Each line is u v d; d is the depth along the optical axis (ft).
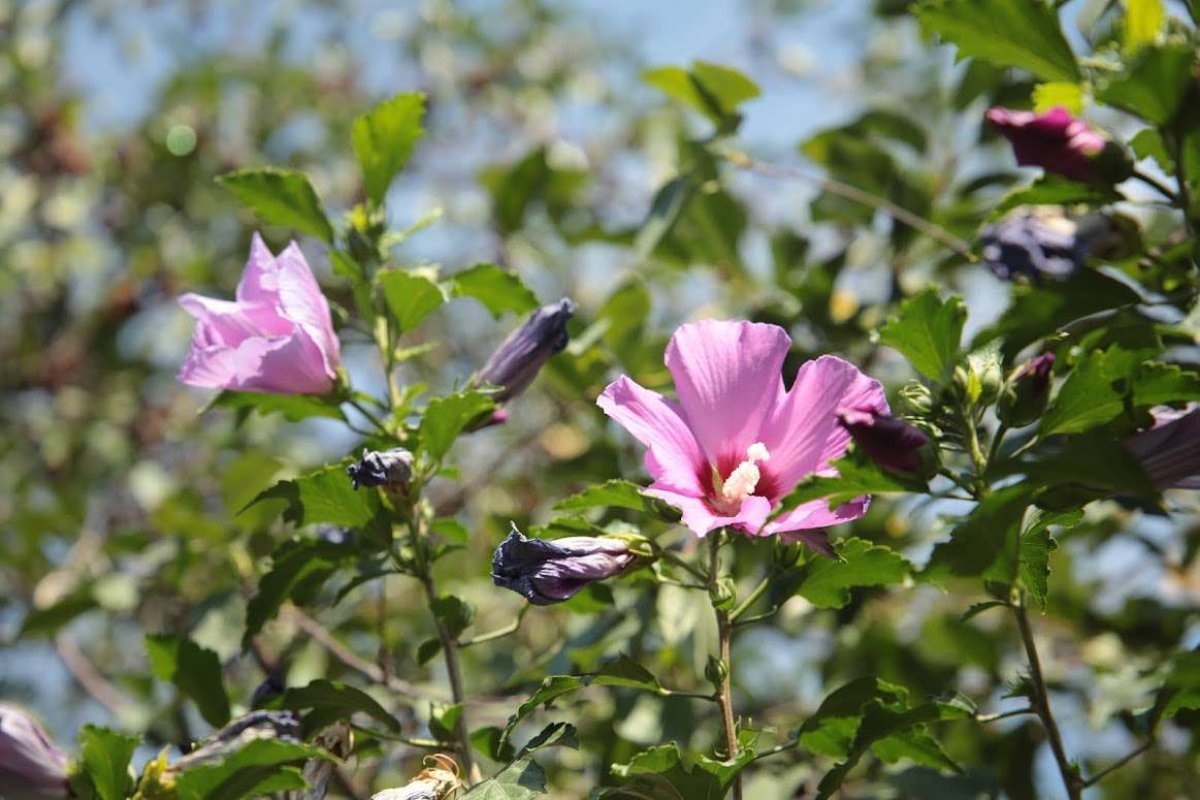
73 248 46.70
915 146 29.71
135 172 47.16
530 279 37.99
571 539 15.66
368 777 26.25
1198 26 18.03
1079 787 15.93
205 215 46.06
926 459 14.44
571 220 32.73
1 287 46.34
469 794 15.28
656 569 16.94
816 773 24.40
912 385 16.05
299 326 17.65
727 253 30.32
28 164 47.37
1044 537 15.97
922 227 25.45
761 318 27.71
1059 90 18.19
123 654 37.40
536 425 35.42
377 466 16.81
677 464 15.15
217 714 18.99
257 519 26.50
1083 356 16.25
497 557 15.35
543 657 24.04
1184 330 18.13
